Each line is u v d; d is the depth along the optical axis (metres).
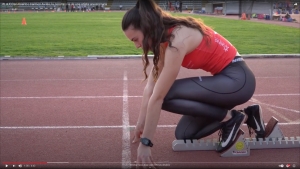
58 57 10.61
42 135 4.11
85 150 3.65
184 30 2.82
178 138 3.64
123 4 56.69
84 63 9.82
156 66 2.88
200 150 3.58
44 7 55.72
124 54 11.42
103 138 4.01
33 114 4.98
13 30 20.45
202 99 3.16
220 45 3.12
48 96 6.09
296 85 6.98
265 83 7.16
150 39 2.76
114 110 5.20
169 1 50.94
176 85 3.15
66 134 4.14
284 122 4.62
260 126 3.70
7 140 3.94
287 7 38.06
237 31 19.09
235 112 3.37
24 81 7.43
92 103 5.61
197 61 3.06
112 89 6.63
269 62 9.88
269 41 14.81
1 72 8.45
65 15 38.38
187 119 3.60
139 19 2.73
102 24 25.03
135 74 8.11
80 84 7.10
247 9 32.56
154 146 3.73
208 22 25.53
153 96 2.73
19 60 10.41
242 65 3.24
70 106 5.43
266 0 31.59
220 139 3.58
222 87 3.12
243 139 3.39
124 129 4.33
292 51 11.78
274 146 3.62
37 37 16.91
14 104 5.56
